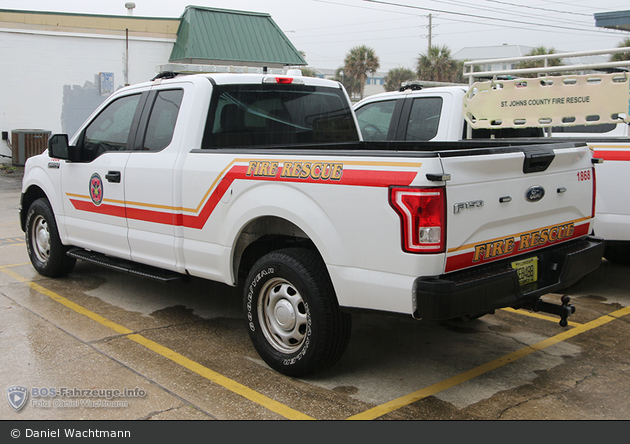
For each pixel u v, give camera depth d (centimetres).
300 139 504
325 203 341
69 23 1769
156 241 454
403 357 412
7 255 718
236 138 458
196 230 425
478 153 323
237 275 413
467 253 321
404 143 519
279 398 345
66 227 555
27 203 627
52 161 569
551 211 377
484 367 396
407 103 662
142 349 420
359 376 378
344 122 542
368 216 321
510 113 501
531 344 443
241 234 402
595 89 459
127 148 488
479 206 323
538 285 363
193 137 436
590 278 628
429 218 302
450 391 358
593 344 444
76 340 435
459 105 620
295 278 355
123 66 1866
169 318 491
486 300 320
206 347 427
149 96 483
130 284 594
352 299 333
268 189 372
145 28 1878
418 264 304
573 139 540
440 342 444
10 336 440
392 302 317
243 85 462
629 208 518
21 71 1736
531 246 365
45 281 597
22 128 1767
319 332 349
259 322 387
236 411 329
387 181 312
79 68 1806
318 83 521
